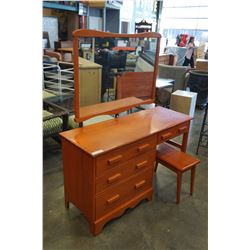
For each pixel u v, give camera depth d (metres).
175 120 1.91
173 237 1.60
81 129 1.68
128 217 1.75
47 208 1.80
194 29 6.53
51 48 4.12
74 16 4.27
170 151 2.01
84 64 1.97
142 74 2.04
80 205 1.63
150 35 1.89
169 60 5.25
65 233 1.59
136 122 1.84
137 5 5.48
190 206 1.90
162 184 2.16
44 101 2.49
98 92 2.09
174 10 6.60
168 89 3.61
